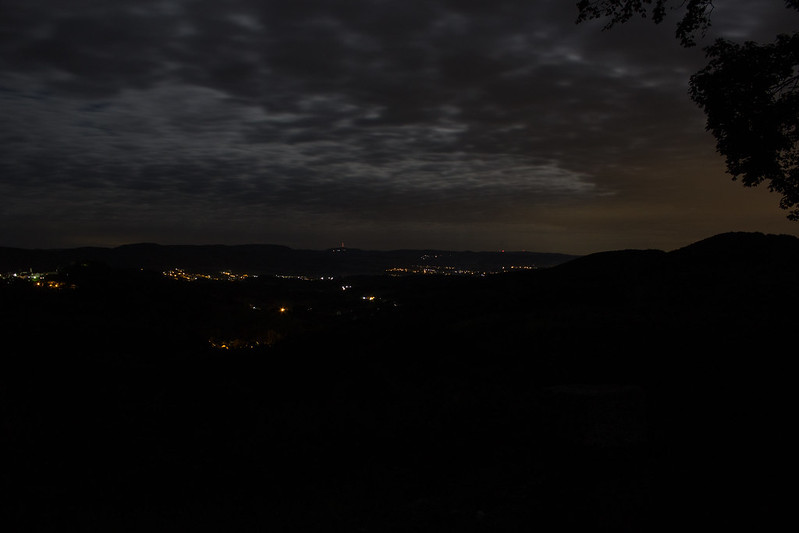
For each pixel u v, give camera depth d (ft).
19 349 39.52
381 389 32.01
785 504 17.15
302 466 22.39
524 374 33.17
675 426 22.94
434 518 17.10
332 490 19.97
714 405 25.52
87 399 29.43
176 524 16.84
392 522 16.90
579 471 19.02
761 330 36.04
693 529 16.08
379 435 24.95
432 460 22.45
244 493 19.89
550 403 21.67
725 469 19.29
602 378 31.30
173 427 27.14
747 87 33.83
